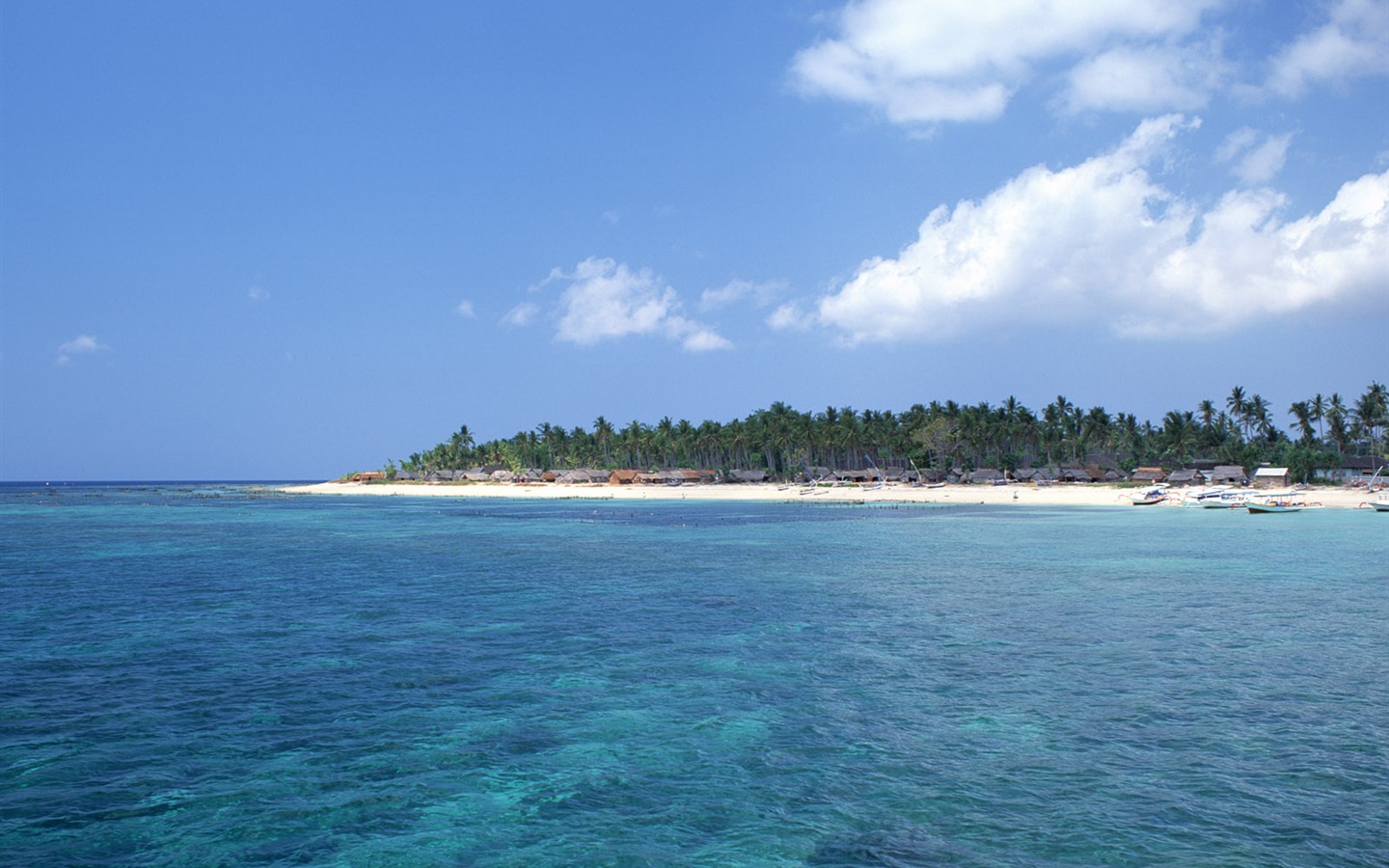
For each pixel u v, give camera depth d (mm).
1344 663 24047
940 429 162375
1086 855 12781
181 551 59906
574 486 180625
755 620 31109
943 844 13227
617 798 15062
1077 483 151250
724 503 131250
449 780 15883
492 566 49219
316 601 36062
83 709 20172
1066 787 15305
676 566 48438
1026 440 167625
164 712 19984
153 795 15211
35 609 34188
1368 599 34875
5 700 20875
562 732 18531
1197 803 14555
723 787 15500
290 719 19422
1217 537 65062
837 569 46312
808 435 175625
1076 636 27953
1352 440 141000
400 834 13703
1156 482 141125
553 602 35531
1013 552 54938
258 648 26734
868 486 155500
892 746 17516
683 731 18531
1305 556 50812
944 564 48156
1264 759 16562
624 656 25500
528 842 13438
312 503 147000
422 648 26672
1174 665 23953
